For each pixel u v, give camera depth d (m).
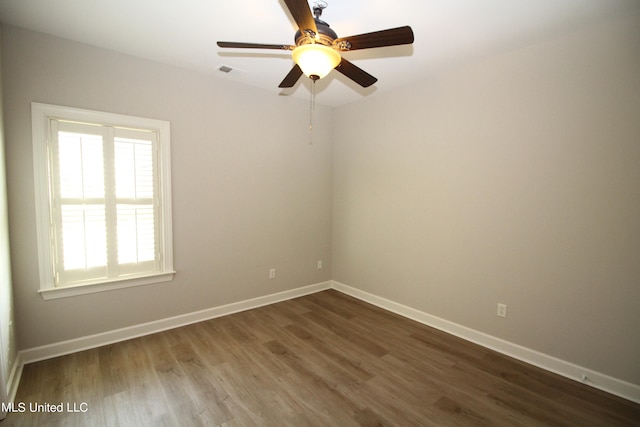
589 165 2.20
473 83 2.80
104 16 2.12
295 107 3.87
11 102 2.25
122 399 2.04
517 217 2.57
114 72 2.64
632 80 2.01
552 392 2.17
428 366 2.49
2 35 2.20
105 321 2.73
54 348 2.50
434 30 2.24
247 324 3.22
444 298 3.12
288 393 2.14
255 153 3.55
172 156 2.98
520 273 2.57
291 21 2.18
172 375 2.32
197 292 3.23
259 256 3.68
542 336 2.47
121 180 2.72
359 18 2.10
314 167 4.12
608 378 2.18
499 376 2.36
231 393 2.13
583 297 2.26
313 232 4.20
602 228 2.16
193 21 2.18
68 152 2.49
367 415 1.94
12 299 2.25
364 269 3.96
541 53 2.39
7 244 2.18
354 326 3.21
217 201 3.30
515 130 2.55
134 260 2.84
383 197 3.67
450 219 3.03
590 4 1.92
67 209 2.51
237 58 2.78
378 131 3.70
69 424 1.83
